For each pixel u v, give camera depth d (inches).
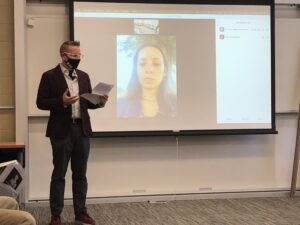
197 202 185.5
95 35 184.4
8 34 180.5
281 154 202.2
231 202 184.7
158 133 187.3
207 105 191.6
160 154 193.0
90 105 144.1
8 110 181.5
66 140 138.7
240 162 198.8
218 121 191.9
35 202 181.6
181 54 190.5
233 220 151.9
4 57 180.5
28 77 183.6
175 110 189.8
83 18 183.5
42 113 184.5
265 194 198.2
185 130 189.8
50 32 185.0
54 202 140.8
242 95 193.6
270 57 195.3
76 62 140.9
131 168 190.9
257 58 194.7
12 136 181.6
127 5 186.9
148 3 188.2
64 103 132.3
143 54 188.1
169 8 189.6
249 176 199.5
